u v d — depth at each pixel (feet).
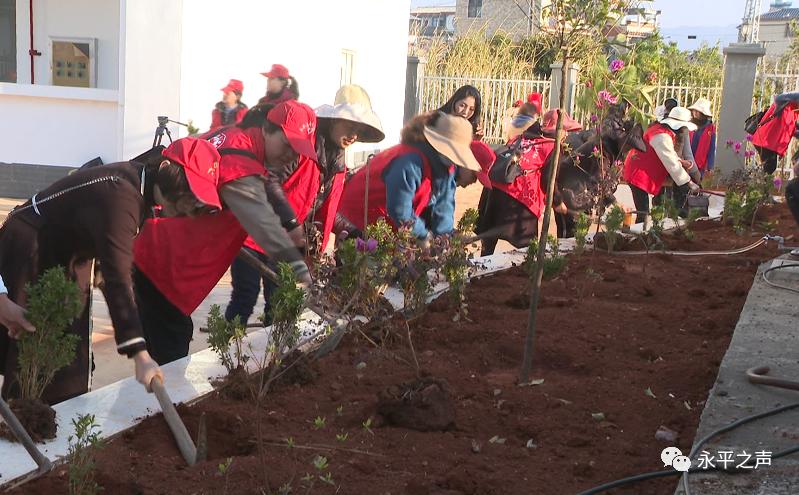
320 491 9.20
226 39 40.57
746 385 12.28
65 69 46.60
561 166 24.70
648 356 14.20
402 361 13.39
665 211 26.84
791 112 39.65
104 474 9.28
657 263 22.27
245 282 17.87
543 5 12.78
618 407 11.81
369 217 17.70
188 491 9.15
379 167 17.44
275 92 26.30
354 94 17.61
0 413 9.17
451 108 21.52
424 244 16.14
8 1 47.06
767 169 40.60
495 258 22.09
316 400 11.88
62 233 11.62
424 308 15.83
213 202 10.91
